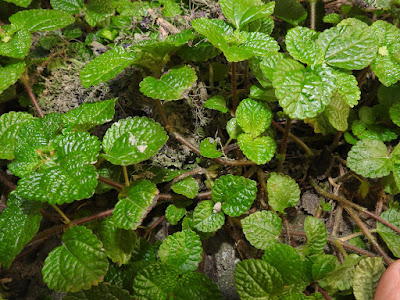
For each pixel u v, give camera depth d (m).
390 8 0.16
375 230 0.13
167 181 0.14
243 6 0.13
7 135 0.12
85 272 0.10
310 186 0.15
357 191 0.15
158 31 0.15
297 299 0.11
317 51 0.12
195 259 0.12
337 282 0.12
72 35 0.17
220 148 0.15
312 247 0.12
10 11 0.17
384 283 0.11
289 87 0.11
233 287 0.13
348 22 0.13
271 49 0.12
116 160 0.11
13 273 0.13
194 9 0.17
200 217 0.12
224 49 0.12
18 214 0.11
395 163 0.12
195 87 0.15
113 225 0.12
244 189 0.12
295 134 0.16
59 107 0.16
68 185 0.10
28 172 0.11
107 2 0.16
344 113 0.12
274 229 0.12
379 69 0.13
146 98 0.15
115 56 0.13
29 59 0.16
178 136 0.14
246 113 0.13
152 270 0.11
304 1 0.17
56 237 0.14
